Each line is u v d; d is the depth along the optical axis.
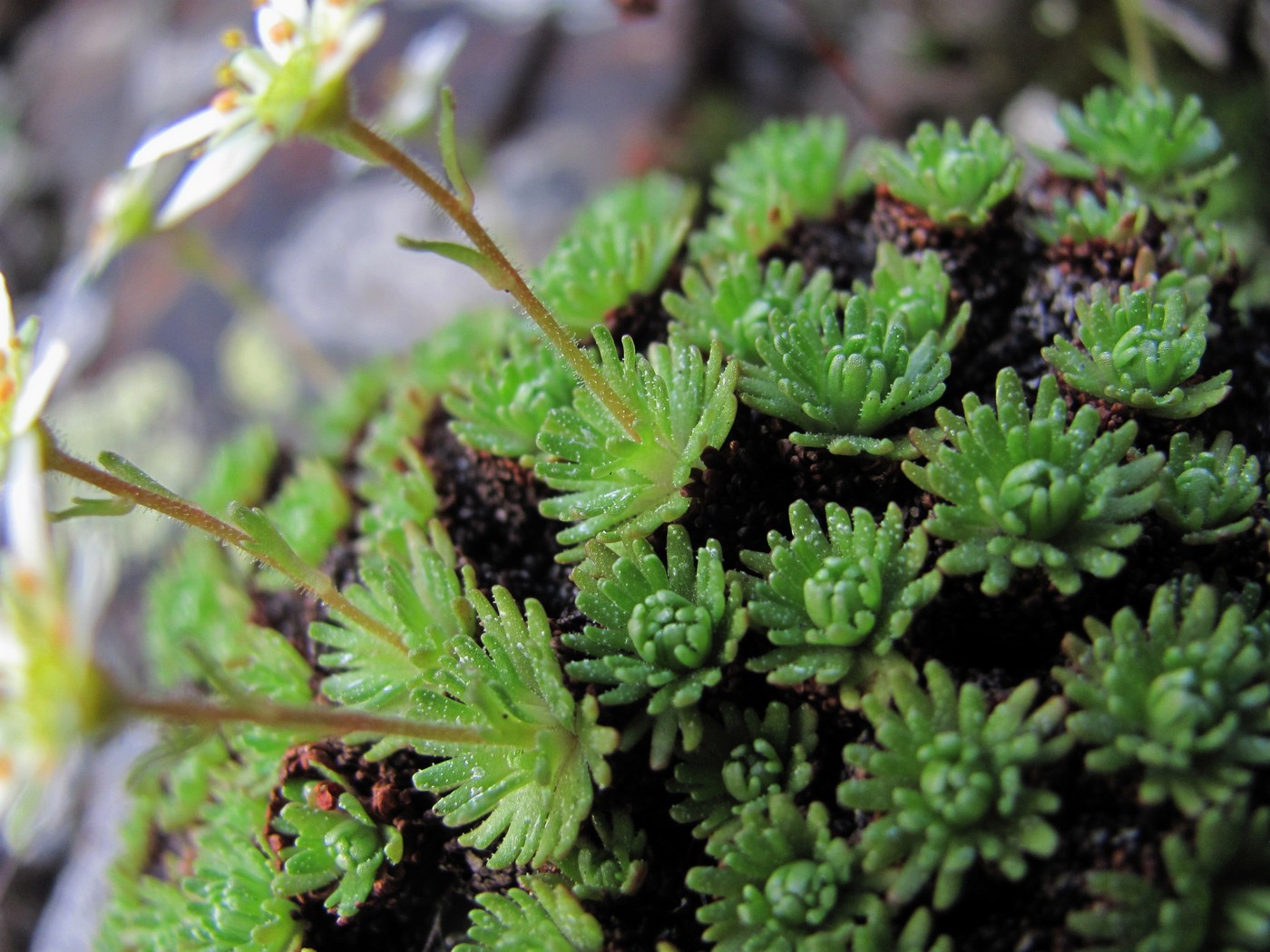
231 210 0.16
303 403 0.15
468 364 0.10
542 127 0.16
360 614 0.07
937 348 0.07
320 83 0.06
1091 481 0.06
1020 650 0.06
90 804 0.12
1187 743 0.05
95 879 0.11
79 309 0.17
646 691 0.06
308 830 0.07
